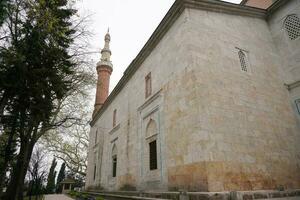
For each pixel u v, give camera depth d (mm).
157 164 10164
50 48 9141
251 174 7605
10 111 8750
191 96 8172
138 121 13289
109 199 15320
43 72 8617
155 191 9836
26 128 11617
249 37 11117
